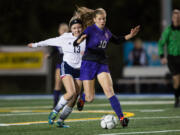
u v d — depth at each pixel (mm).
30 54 77438
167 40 41469
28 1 108250
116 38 26516
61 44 27688
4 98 66500
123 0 112500
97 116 33438
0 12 107938
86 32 25766
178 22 41000
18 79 86938
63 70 27125
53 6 112812
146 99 57000
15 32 107938
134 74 75938
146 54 76250
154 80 74875
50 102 54188
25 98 65562
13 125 27234
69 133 23141
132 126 25984
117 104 25219
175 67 41250
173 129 24266
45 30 112250
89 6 112938
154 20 113812
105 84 25484
